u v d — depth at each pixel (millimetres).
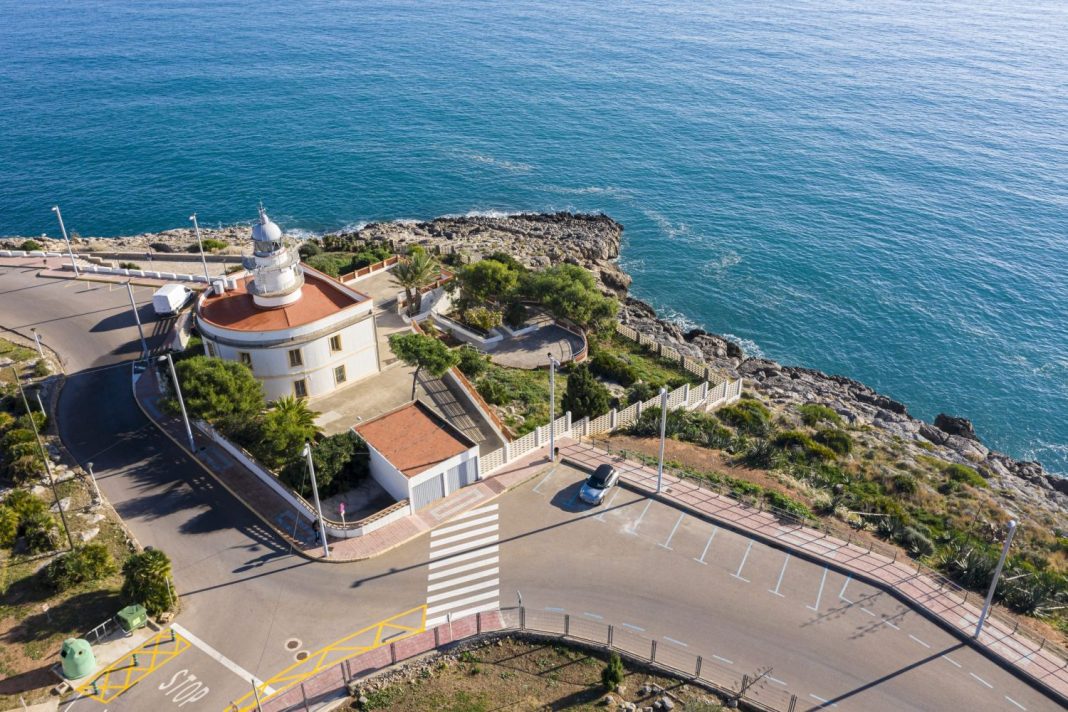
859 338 98312
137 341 72500
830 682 37656
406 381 65875
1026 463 75312
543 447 57125
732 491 52219
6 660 38000
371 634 40250
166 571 41844
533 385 68062
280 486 50938
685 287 109750
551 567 45094
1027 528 55219
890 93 194750
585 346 76062
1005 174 144000
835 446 64125
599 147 164125
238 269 89438
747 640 40031
